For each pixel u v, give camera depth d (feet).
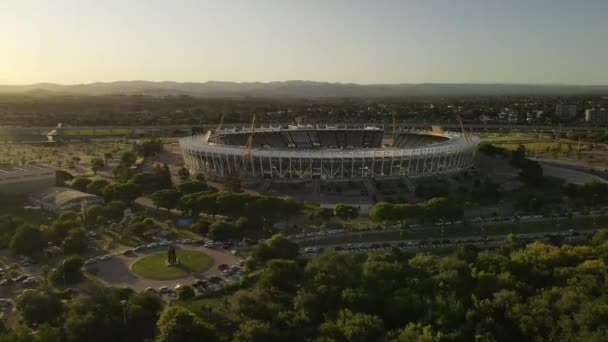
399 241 644.69
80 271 527.40
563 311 407.64
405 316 427.74
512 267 490.49
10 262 576.20
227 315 444.96
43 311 421.59
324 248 619.67
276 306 442.50
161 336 383.45
